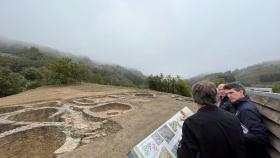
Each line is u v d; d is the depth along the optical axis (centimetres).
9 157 980
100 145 877
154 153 390
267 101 421
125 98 2414
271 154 390
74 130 1144
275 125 378
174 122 468
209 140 273
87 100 2198
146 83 4456
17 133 1080
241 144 290
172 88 4312
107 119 1323
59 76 3772
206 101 298
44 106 1934
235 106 439
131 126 1160
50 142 1118
